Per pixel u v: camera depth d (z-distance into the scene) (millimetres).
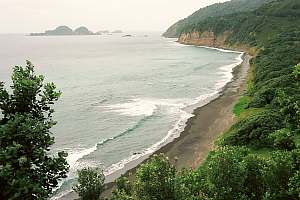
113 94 75250
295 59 72188
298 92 47125
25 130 13055
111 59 154000
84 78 99000
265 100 49000
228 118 50812
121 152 42312
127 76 100750
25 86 13703
